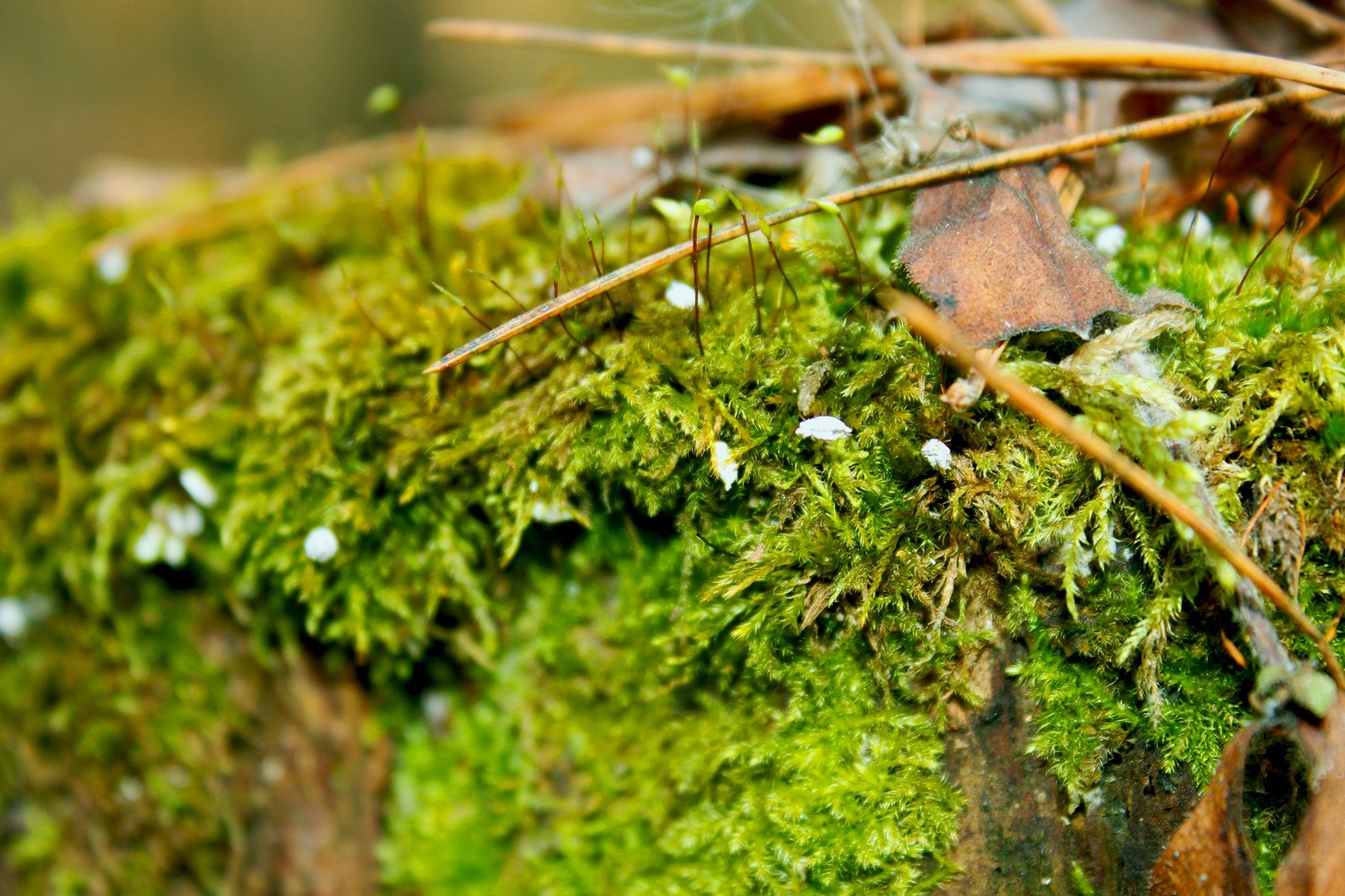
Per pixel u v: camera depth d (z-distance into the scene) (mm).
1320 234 288
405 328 286
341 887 305
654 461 273
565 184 317
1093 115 298
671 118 324
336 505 284
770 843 276
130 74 669
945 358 271
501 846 299
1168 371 270
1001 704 272
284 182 334
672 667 282
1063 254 272
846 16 304
